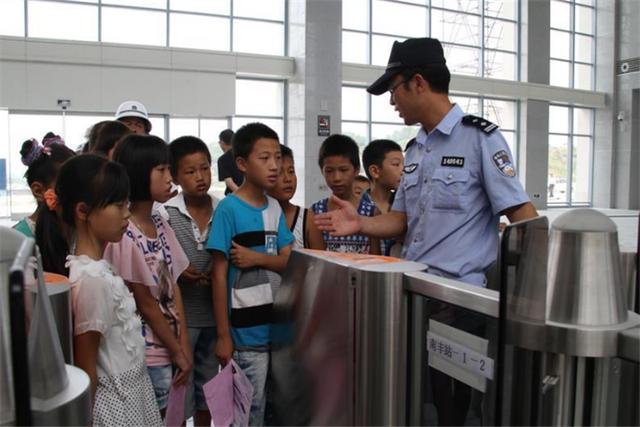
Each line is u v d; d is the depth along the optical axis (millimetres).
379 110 10391
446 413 839
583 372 678
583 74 13516
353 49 10125
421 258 1263
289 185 1777
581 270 661
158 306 1426
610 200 13555
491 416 748
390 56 1293
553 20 12867
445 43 11102
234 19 8922
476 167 1220
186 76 8352
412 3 10602
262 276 1410
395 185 2039
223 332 1423
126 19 8172
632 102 13102
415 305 902
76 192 1085
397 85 1261
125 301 1142
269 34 9195
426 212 1262
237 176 4891
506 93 11445
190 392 1638
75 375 679
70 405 607
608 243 669
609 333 650
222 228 1431
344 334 972
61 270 1334
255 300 1387
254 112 9258
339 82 8984
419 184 1303
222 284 1430
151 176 1434
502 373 668
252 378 1370
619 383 684
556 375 682
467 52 11391
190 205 1785
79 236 1123
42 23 7629
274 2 9156
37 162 1615
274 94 9352
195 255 1695
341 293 978
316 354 1077
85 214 1094
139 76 8023
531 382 695
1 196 7492
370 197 2025
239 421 1261
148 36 8359
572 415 679
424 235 1264
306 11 8688
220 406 1234
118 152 1452
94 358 1065
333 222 1313
